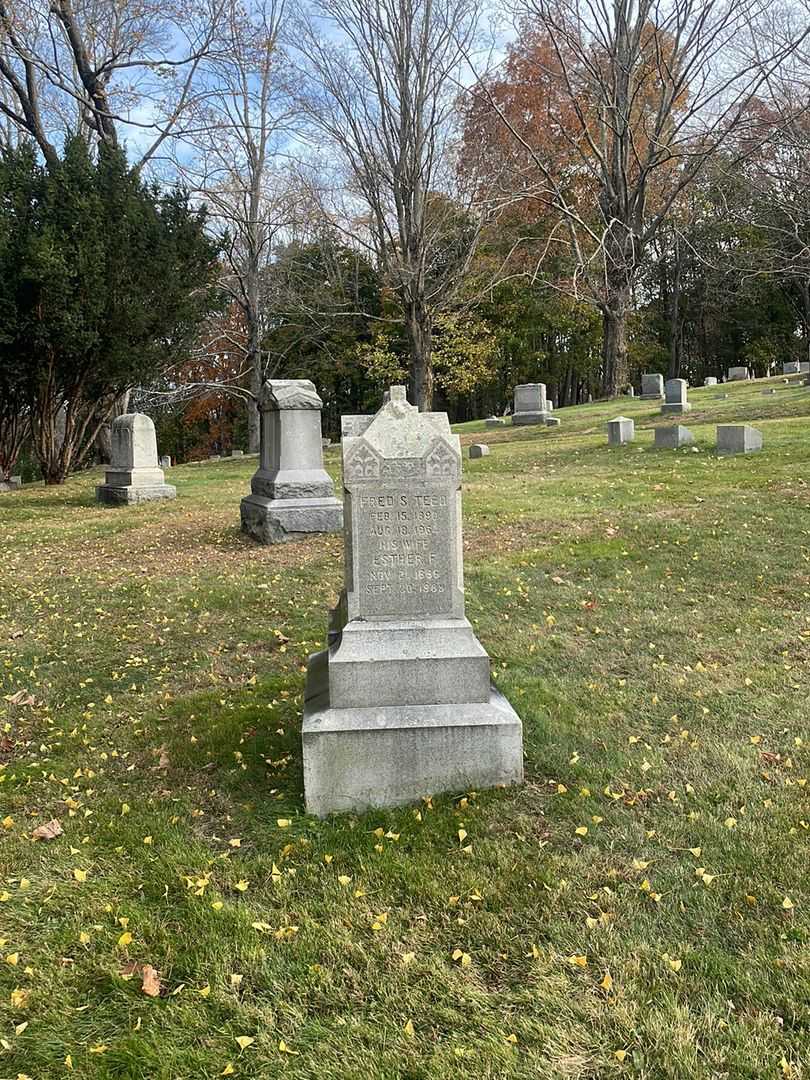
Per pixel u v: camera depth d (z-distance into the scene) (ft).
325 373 147.33
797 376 103.50
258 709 17.71
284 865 11.91
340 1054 8.46
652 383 101.60
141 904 11.10
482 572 27.91
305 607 25.66
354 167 91.76
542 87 125.39
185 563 32.94
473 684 13.76
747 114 108.37
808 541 29.53
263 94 97.76
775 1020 8.68
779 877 11.16
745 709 16.93
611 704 17.39
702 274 165.17
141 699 19.22
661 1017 8.73
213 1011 9.10
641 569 27.94
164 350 66.44
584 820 12.81
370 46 84.89
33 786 14.90
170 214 66.13
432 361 115.03
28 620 26.03
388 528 14.14
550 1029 8.64
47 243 54.54
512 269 127.03
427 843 12.23
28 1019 9.05
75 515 48.83
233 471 75.10
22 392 63.36
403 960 9.75
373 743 13.24
